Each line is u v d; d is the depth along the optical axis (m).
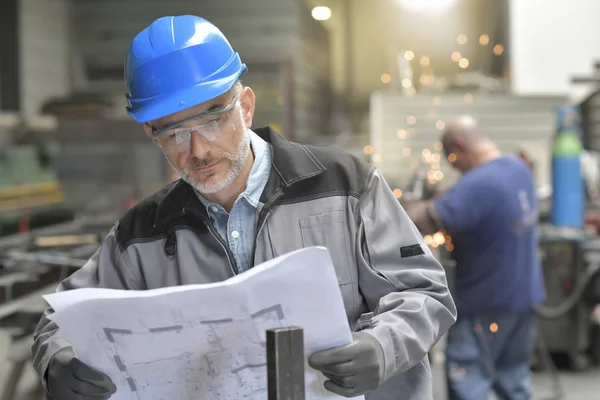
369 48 8.80
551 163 4.06
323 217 1.21
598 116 4.26
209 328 1.00
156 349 1.02
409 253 1.20
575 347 3.94
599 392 3.69
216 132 1.10
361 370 0.97
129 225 1.28
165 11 6.59
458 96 5.22
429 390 1.24
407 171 5.02
